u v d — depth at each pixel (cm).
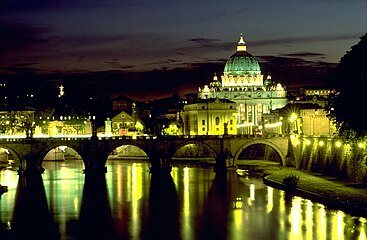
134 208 15425
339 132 17575
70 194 17875
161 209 15225
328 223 13075
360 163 17400
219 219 13875
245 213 14450
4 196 17538
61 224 13625
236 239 12056
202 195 17375
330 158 19950
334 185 17362
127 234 12606
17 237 12538
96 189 18912
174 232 12700
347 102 16575
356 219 13375
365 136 16388
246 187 18800
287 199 16162
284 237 12112
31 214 14750
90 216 14425
